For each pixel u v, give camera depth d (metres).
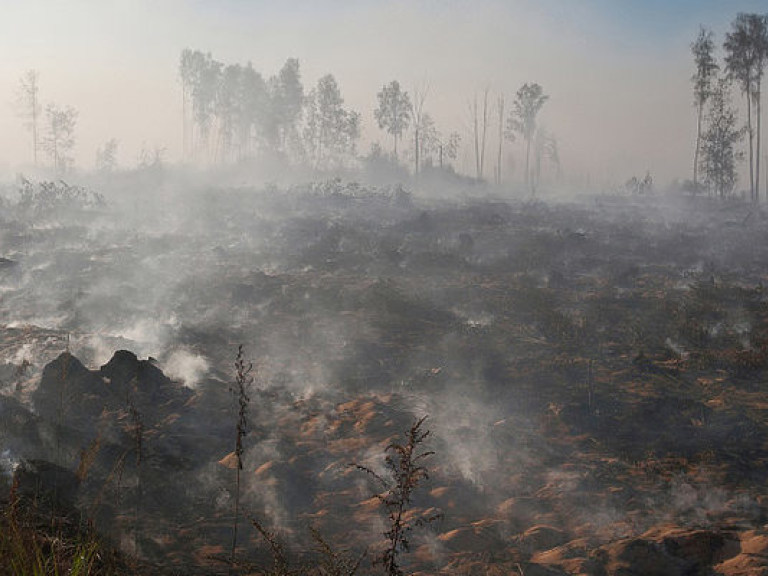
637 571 6.93
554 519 8.43
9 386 11.16
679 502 8.98
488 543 7.66
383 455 9.98
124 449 8.82
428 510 8.37
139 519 7.22
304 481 9.10
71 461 8.23
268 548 7.05
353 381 13.56
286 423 11.27
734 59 58.94
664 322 18.84
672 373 14.63
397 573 4.72
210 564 6.39
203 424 10.68
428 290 21.56
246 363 14.32
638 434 11.47
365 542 7.50
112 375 11.45
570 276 24.91
